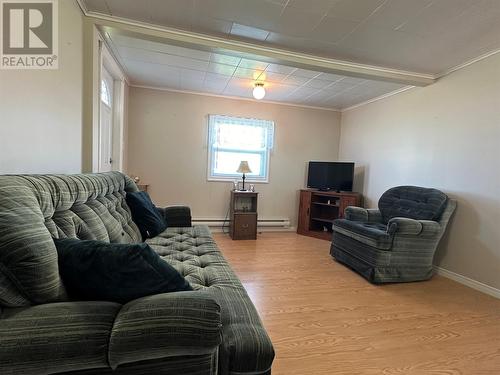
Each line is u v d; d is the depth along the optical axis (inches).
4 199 29.7
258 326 41.1
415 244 106.0
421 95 132.0
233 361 36.0
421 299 91.8
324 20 83.8
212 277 58.1
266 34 93.4
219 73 135.1
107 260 32.9
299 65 109.2
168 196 170.1
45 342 26.5
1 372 25.5
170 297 32.4
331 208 179.2
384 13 79.0
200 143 172.9
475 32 87.7
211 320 30.9
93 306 30.6
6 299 28.1
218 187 178.4
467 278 106.8
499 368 59.2
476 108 106.0
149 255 34.9
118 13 85.5
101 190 64.0
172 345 29.5
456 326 75.4
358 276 110.2
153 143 165.2
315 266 119.7
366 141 171.8
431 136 126.0
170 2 78.3
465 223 108.7
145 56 117.6
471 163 107.4
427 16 79.7
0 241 27.3
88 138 88.6
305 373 55.0
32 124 59.1
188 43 95.4
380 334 70.1
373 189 164.6
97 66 91.4
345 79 135.0
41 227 31.9
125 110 148.7
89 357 27.5
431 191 115.2
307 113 191.5
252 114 180.9
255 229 165.0
